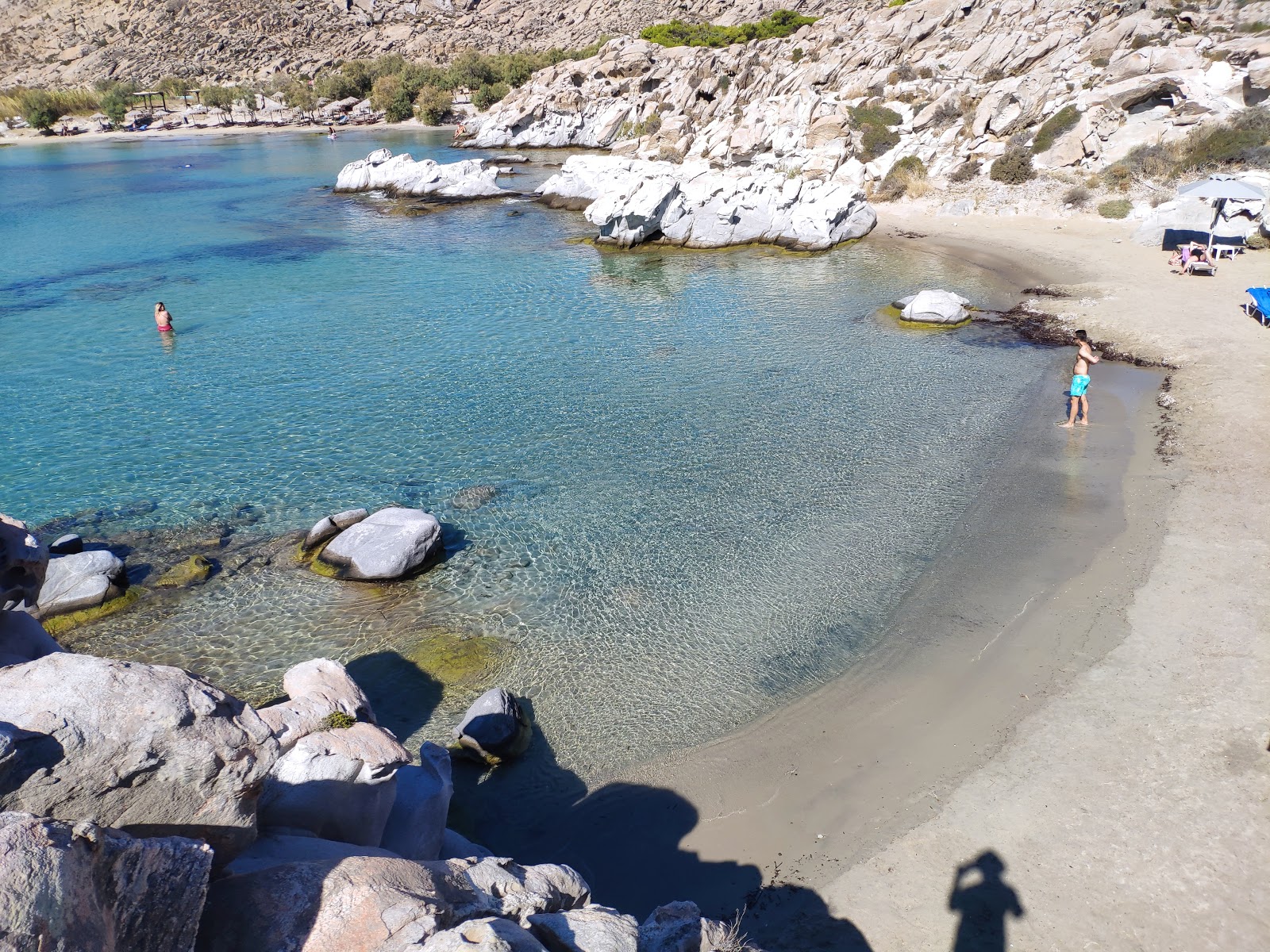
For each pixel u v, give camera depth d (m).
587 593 15.57
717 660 13.69
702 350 28.41
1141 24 53.81
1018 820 10.14
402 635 14.55
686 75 83.69
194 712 5.41
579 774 11.52
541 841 10.46
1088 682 12.42
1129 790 10.38
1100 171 46.00
